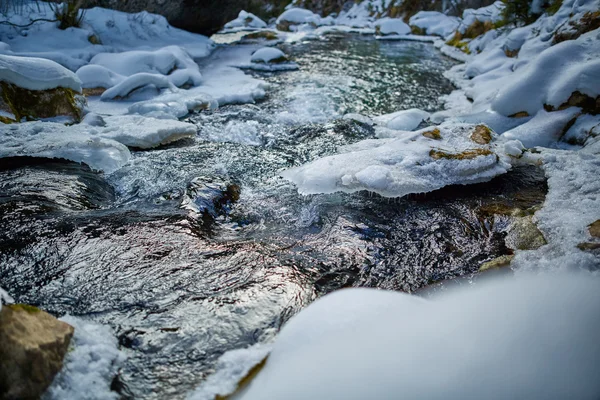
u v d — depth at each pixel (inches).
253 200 98.9
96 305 67.3
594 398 47.3
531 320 57.6
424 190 99.4
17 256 75.9
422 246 84.7
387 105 161.5
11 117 122.5
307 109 156.3
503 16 222.1
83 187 99.0
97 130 122.3
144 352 59.1
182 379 55.4
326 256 81.8
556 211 87.3
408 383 49.3
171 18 261.9
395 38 300.8
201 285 72.9
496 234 87.3
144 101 151.3
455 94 173.0
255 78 195.9
